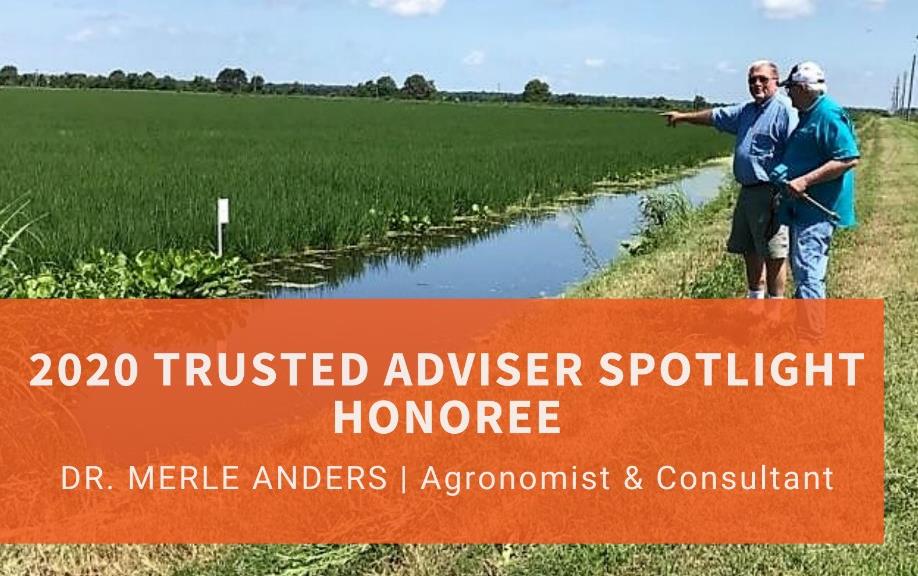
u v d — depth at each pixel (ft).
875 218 61.57
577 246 61.67
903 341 28.84
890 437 21.86
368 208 63.21
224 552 17.94
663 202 61.98
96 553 17.94
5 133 135.23
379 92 538.88
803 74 27.12
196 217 53.01
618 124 249.14
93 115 202.59
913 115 480.64
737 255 43.11
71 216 51.98
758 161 28.81
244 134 148.77
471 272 51.85
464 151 120.06
